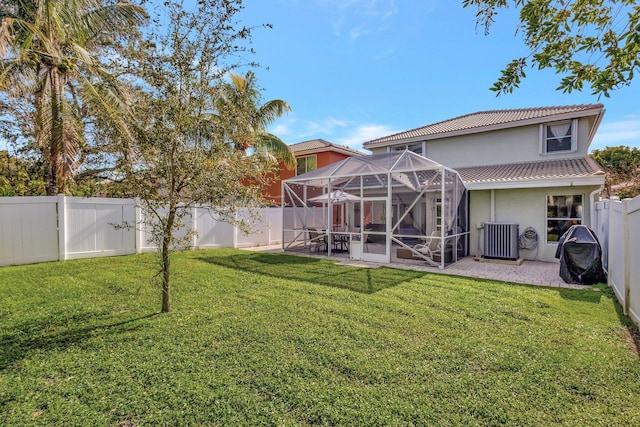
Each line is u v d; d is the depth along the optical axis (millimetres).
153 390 3029
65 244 9992
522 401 2873
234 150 5082
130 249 11305
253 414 2697
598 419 2633
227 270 8750
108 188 4816
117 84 7656
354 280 7641
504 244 10828
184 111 4598
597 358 3674
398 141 16891
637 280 4648
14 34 8586
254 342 4086
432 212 13398
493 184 11406
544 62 3303
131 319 4914
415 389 3049
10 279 7438
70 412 2732
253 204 5402
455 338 4230
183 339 4176
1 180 13000
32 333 4379
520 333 4422
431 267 9555
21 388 3064
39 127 9875
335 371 3387
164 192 4867
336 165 12578
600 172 9859
